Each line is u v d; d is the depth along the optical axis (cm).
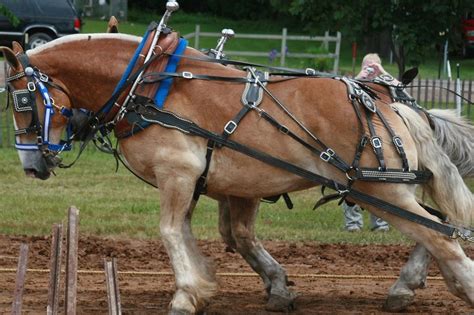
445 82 2550
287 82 892
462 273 868
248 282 1109
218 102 880
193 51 913
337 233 1406
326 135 873
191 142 878
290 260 1240
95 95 916
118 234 1366
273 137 875
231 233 1012
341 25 1711
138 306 972
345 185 875
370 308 984
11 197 1611
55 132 922
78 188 1717
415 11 1678
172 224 880
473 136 929
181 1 4891
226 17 4797
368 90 903
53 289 768
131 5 4766
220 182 890
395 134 871
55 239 784
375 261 1241
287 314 959
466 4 1667
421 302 1006
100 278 1107
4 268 1138
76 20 2958
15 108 911
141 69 893
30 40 2914
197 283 877
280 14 4650
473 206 888
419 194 923
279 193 899
